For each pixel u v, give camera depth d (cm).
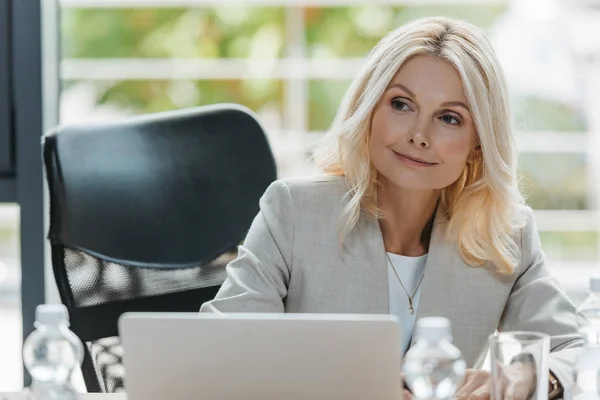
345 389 164
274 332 161
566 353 214
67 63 636
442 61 228
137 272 250
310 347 162
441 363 167
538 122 648
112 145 255
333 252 240
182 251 258
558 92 648
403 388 183
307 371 163
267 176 273
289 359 162
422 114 227
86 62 638
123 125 261
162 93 707
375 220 242
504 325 249
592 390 200
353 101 238
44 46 350
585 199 625
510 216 243
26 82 346
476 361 243
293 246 240
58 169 243
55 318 169
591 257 625
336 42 714
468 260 244
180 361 163
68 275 241
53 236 241
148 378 164
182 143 265
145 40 713
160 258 254
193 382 164
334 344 161
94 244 245
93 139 253
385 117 230
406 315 242
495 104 232
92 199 247
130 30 711
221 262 263
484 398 189
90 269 244
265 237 240
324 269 239
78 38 702
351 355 162
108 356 243
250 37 718
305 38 713
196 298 257
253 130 275
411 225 245
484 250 243
